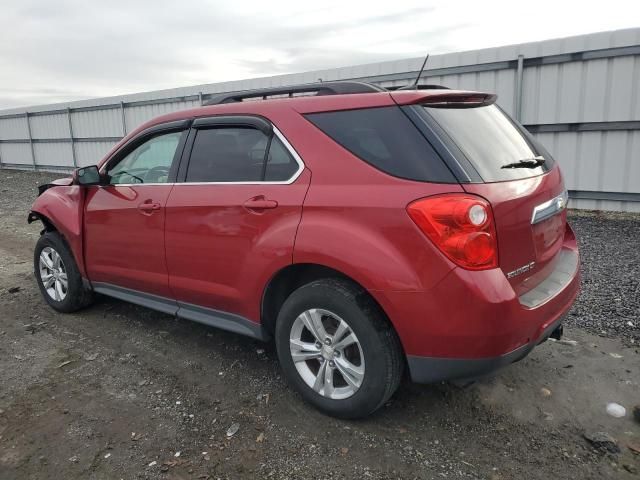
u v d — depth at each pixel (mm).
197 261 3406
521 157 2920
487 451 2615
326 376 2867
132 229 3830
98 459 2625
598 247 6453
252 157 3162
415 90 2797
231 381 3391
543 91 8844
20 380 3477
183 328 4312
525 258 2643
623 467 2475
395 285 2465
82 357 3809
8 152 24922
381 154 2635
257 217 3008
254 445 2705
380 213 2518
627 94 8094
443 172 2438
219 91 14906
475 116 2904
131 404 3141
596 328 4051
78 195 4402
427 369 2527
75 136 20688
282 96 3477
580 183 8812
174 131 3703
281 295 3197
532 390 3174
